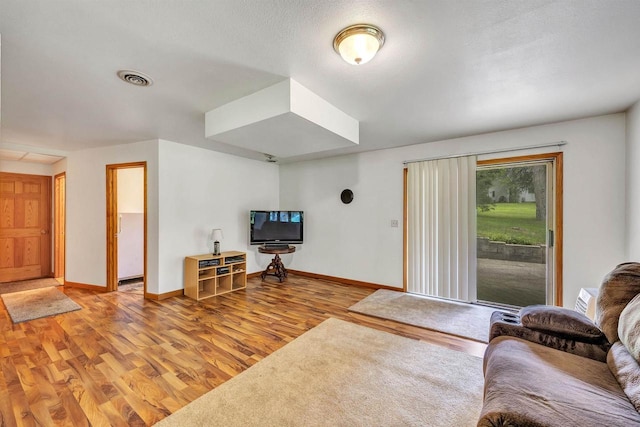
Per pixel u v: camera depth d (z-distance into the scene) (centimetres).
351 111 262
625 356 129
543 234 336
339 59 173
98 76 193
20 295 387
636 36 149
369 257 439
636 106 243
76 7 127
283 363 215
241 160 481
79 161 421
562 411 101
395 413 163
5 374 200
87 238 415
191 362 217
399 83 205
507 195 363
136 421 156
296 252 527
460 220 355
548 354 148
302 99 209
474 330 275
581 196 286
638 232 242
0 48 158
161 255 370
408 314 317
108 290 402
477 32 147
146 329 276
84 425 154
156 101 236
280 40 153
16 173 472
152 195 371
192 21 138
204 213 422
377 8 129
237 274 440
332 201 481
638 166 241
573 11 130
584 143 285
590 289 255
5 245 462
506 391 113
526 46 159
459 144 358
